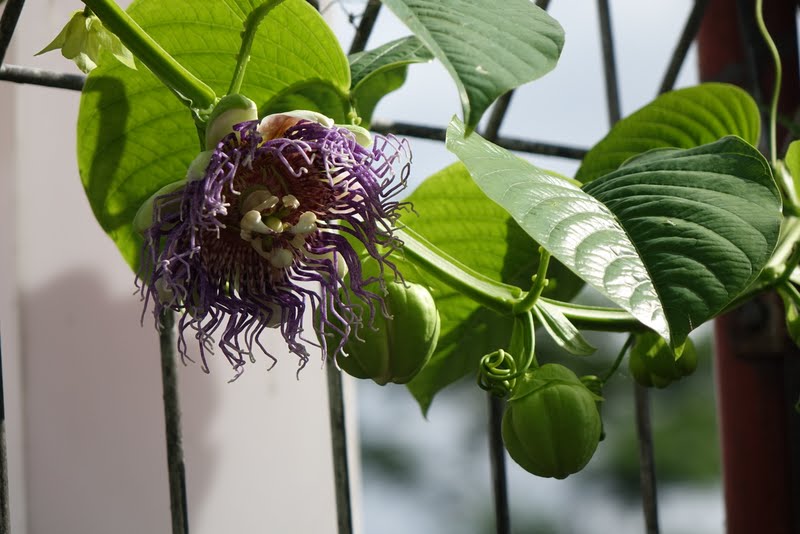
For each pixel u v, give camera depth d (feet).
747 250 2.62
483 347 3.24
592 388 3.08
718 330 3.69
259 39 2.91
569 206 2.67
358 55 3.09
